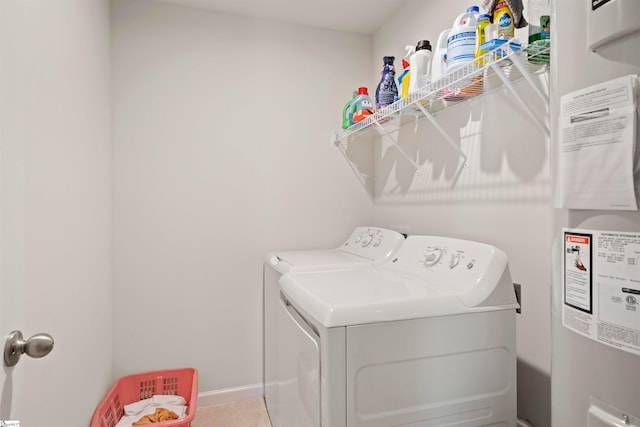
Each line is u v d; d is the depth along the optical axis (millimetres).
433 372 1106
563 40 673
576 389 651
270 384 2004
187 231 2131
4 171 807
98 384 1688
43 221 1048
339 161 2451
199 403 2137
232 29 2225
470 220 1581
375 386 1044
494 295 1189
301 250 2334
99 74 1721
